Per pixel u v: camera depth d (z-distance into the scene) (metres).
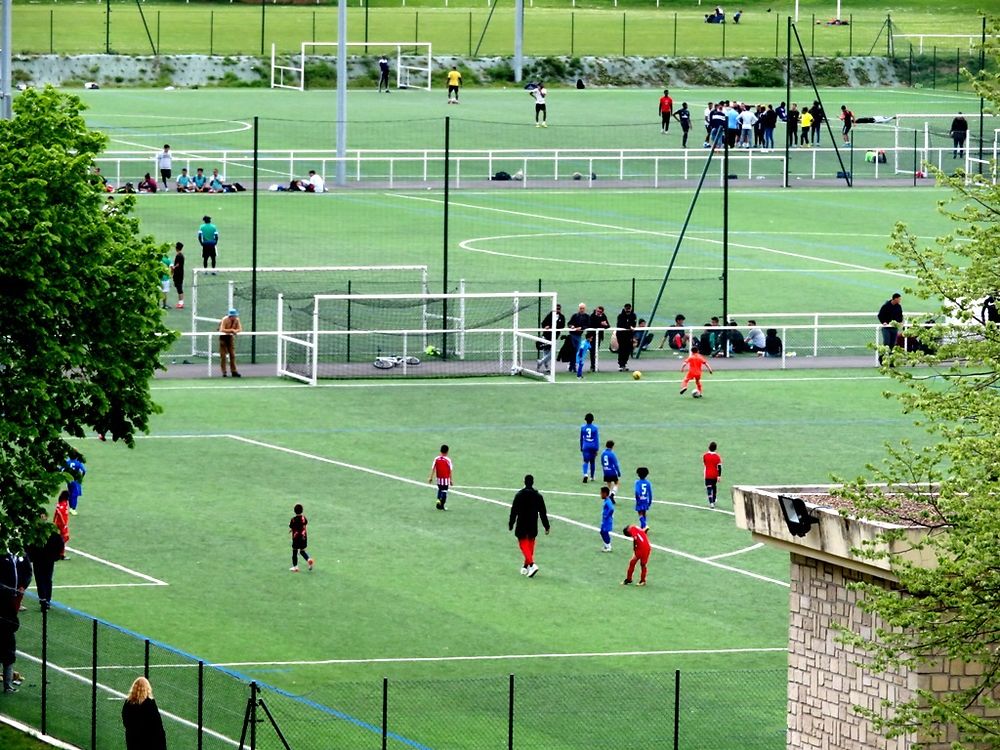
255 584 64.75
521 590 64.75
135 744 44.84
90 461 78.62
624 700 55.19
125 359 58.75
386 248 122.44
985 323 43.88
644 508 69.75
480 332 96.94
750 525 46.91
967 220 44.41
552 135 166.00
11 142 58.81
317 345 93.62
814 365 99.19
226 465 78.75
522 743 51.84
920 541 42.25
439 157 155.38
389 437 83.81
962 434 42.81
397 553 68.25
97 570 65.62
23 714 51.56
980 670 43.81
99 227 57.75
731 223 136.00
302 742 51.06
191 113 170.62
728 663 58.50
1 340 57.00
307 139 159.50
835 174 156.12
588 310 109.50
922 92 199.75
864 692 44.84
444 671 57.34
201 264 115.50
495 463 79.94
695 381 92.94
